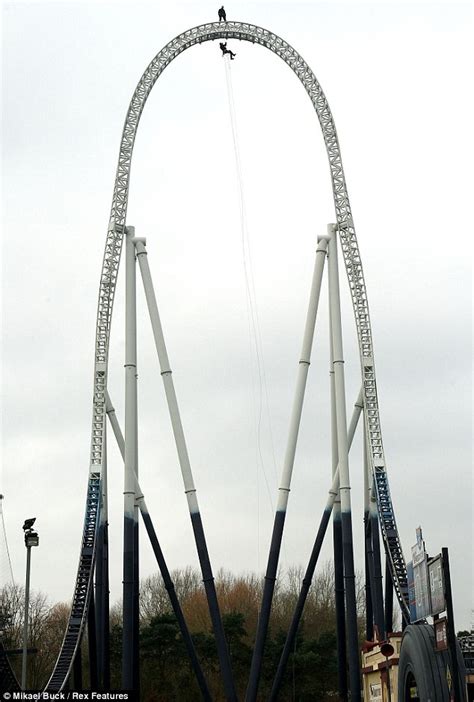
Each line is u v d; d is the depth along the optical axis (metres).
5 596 101.56
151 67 64.31
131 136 63.91
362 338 61.88
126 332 60.75
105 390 61.56
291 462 58.72
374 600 60.81
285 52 64.31
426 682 39.06
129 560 56.97
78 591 59.22
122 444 63.06
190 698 88.19
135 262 62.47
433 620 40.88
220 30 63.94
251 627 106.50
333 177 63.28
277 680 59.69
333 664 87.31
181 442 58.91
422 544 43.28
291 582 120.12
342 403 59.38
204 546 57.28
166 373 59.97
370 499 61.84
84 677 99.12
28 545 49.16
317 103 64.12
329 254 62.16
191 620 109.19
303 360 60.34
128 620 56.31
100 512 60.75
